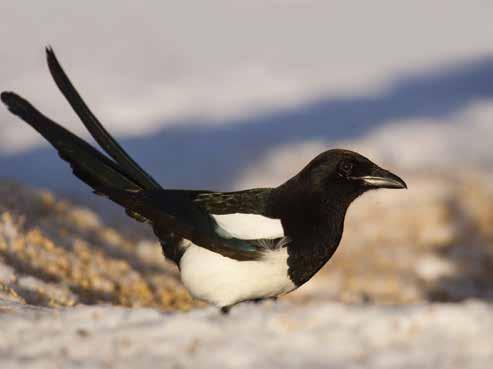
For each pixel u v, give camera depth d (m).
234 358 5.73
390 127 22.91
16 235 11.30
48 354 5.96
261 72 27.42
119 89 25.77
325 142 22.09
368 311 6.39
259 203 7.69
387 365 5.57
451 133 22.36
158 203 7.67
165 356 5.84
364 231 17.17
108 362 5.79
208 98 25.45
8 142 22.09
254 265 7.44
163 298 11.75
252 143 22.27
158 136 22.91
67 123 23.19
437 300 14.59
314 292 14.41
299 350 5.84
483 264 16.05
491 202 18.38
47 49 8.67
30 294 9.66
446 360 5.60
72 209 14.70
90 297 10.82
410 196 18.41
